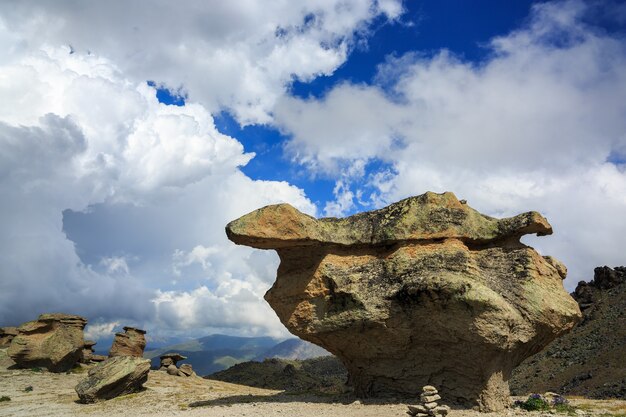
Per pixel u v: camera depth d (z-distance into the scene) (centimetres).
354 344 2512
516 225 2472
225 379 6650
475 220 2594
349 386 2920
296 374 6638
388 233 2559
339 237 2639
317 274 2570
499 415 2056
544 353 8844
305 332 2595
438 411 1991
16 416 2848
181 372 5431
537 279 2373
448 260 2384
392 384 2489
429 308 2239
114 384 3425
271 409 2362
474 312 2102
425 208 2588
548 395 2586
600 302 9788
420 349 2361
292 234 2498
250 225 2473
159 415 2462
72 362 5491
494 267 2445
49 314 5609
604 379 6506
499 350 2114
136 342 6562
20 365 5269
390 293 2377
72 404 3272
